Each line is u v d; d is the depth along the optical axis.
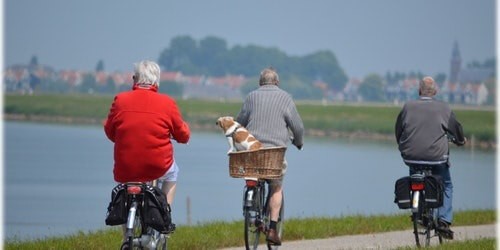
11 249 42.16
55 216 102.94
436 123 40.84
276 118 38.22
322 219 57.00
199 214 102.00
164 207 30.30
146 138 30.48
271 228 38.34
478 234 49.19
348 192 140.25
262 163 37.00
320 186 152.50
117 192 30.23
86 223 91.44
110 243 42.66
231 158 37.19
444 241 44.12
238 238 44.62
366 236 48.28
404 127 41.28
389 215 61.62
